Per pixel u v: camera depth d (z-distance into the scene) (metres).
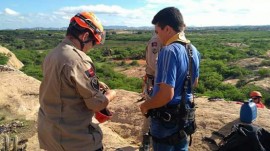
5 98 7.36
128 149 5.17
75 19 2.81
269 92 26.12
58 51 2.76
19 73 9.49
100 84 3.08
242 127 3.53
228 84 29.45
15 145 4.96
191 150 5.05
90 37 2.84
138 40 134.50
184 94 3.12
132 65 52.00
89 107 2.77
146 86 4.40
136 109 6.55
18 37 150.25
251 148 3.42
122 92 7.83
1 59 34.66
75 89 2.74
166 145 3.19
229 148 3.51
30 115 6.70
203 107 6.41
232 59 53.91
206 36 148.88
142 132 5.80
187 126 3.19
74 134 2.79
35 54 62.97
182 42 3.13
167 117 3.11
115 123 6.30
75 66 2.68
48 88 2.79
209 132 5.28
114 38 141.62
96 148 2.92
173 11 3.12
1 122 6.21
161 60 3.07
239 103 6.79
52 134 2.82
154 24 3.21
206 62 43.75
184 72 3.08
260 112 6.01
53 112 2.80
